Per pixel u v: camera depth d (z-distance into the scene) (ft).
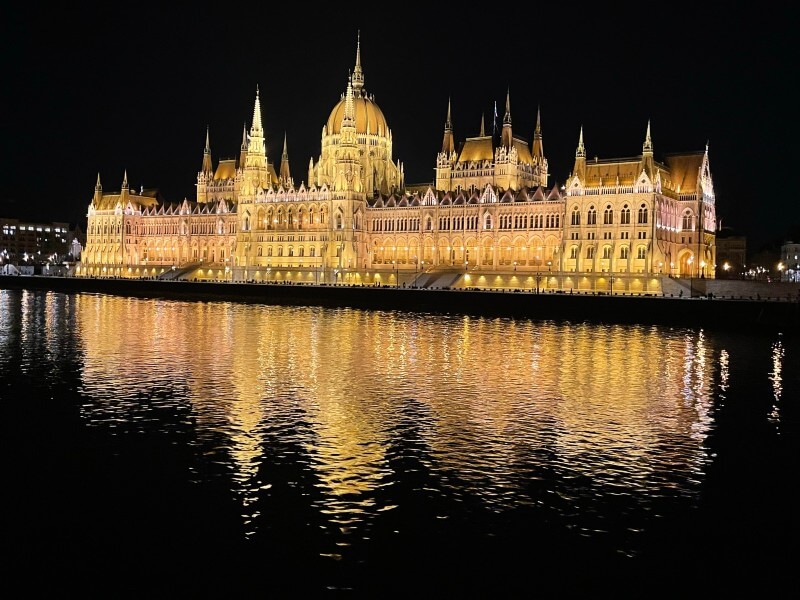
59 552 114.21
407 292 556.92
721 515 130.52
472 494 138.82
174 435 174.19
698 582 107.86
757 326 412.77
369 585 106.32
